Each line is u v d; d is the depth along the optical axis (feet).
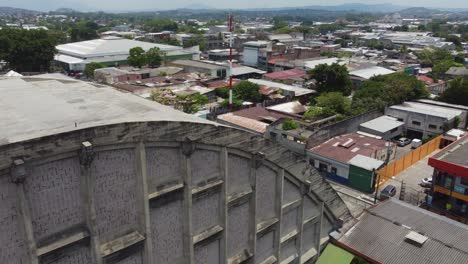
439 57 538.06
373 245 110.01
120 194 65.98
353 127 249.55
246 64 536.83
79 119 66.69
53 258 59.36
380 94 284.41
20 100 80.74
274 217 96.48
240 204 86.99
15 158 52.08
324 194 109.19
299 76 409.28
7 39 401.90
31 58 406.41
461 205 151.33
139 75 382.83
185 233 76.38
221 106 298.97
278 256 98.73
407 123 261.85
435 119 247.50
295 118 261.85
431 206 157.99
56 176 57.52
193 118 78.07
